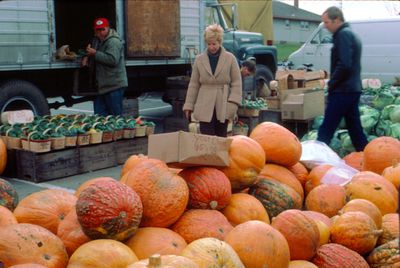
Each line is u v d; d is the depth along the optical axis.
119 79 9.22
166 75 12.15
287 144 4.17
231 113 6.68
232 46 13.91
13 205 3.82
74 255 2.65
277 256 2.86
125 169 4.12
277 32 49.09
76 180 7.44
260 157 3.69
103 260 2.59
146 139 8.70
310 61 18.44
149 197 3.05
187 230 3.10
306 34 52.16
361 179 4.01
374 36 17.33
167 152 3.29
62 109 16.38
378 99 8.65
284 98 9.52
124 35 10.50
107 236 2.78
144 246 2.87
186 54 11.76
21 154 7.38
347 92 6.89
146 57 10.91
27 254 2.64
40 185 7.17
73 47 12.66
